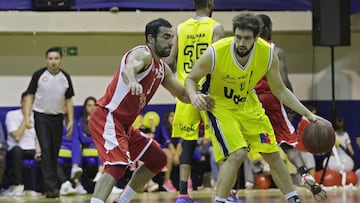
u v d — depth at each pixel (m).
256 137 6.06
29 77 13.12
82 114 12.38
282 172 6.14
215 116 5.95
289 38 13.91
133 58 5.59
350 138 13.95
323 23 12.73
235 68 5.80
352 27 13.57
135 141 6.02
